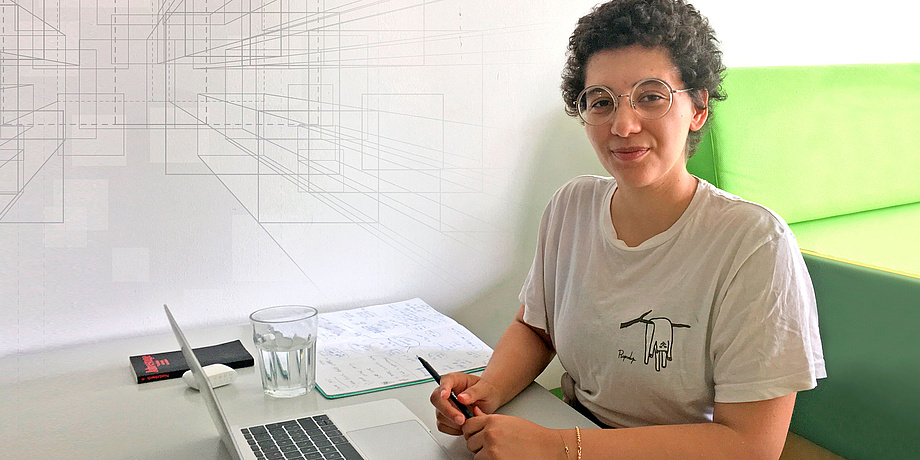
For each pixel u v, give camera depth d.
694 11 0.87
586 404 0.97
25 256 1.11
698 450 0.75
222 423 0.66
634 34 0.81
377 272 1.41
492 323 1.57
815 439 1.21
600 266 0.93
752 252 0.80
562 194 1.04
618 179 0.85
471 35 1.42
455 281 1.50
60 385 0.98
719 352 0.82
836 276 1.15
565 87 0.94
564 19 1.53
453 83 1.42
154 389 0.96
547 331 1.05
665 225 0.88
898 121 1.75
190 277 1.24
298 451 0.77
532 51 1.50
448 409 0.80
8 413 0.88
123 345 1.14
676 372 0.85
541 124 1.55
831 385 1.17
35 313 1.12
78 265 1.15
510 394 0.93
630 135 0.81
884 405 1.09
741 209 0.84
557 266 1.01
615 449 0.75
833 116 1.64
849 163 1.65
